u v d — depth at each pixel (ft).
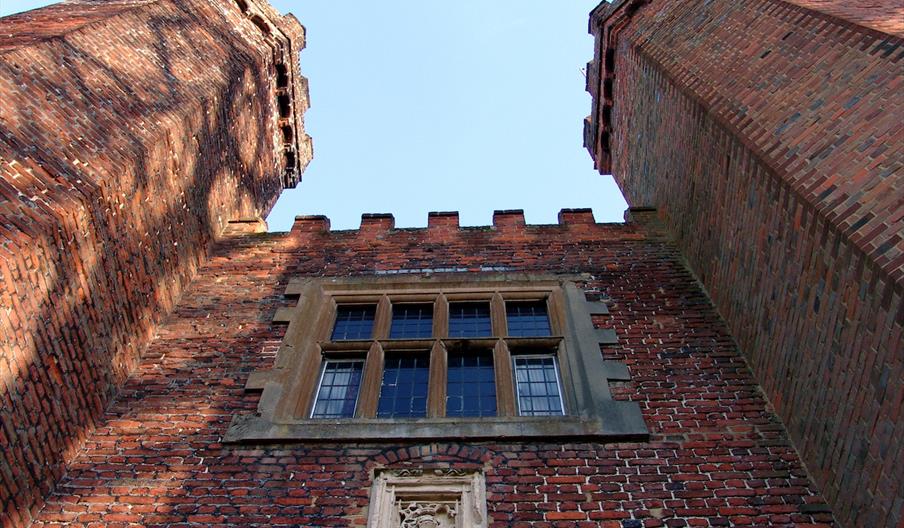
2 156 21.29
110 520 20.24
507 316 29.01
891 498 16.74
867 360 17.49
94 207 23.75
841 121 20.21
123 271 25.94
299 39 48.65
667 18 37.24
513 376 25.71
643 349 26.27
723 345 26.37
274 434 22.94
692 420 23.03
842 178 18.95
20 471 19.93
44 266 21.13
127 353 26.03
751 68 26.27
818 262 19.62
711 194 28.25
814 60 23.03
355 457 22.02
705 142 28.60
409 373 26.23
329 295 30.09
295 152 49.73
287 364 26.25
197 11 40.01
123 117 27.89
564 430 22.47
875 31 20.98
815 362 20.22
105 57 29.37
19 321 19.99
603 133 50.24
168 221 30.01
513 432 22.41
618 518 19.62
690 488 20.54
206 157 34.78
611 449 21.93
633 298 29.17
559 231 34.58
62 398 22.03
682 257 31.99
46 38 26.76
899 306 15.93
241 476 21.59
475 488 20.62
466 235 34.45
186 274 31.55
